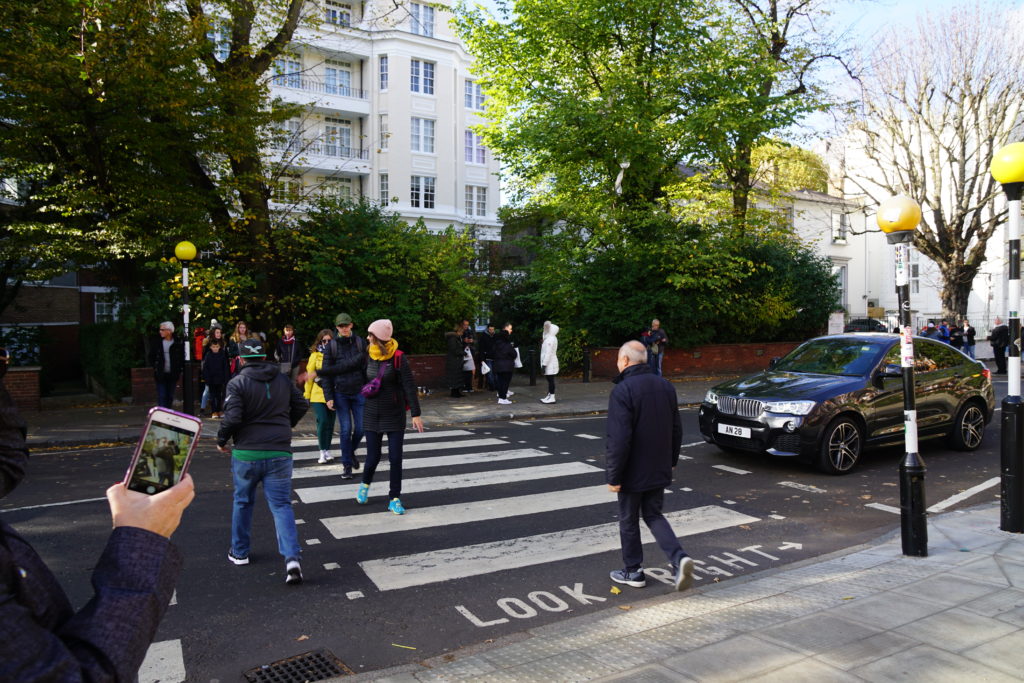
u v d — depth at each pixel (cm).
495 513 695
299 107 1630
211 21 1429
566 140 1850
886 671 343
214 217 1625
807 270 2416
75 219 1422
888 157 2628
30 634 99
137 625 114
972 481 845
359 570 543
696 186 2058
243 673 385
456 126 3916
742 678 339
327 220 1756
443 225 3847
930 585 468
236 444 523
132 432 1175
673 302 1967
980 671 342
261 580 521
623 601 485
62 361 2227
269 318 1616
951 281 2534
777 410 855
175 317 1555
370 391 684
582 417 1431
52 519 670
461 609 472
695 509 719
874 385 905
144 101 1365
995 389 1817
